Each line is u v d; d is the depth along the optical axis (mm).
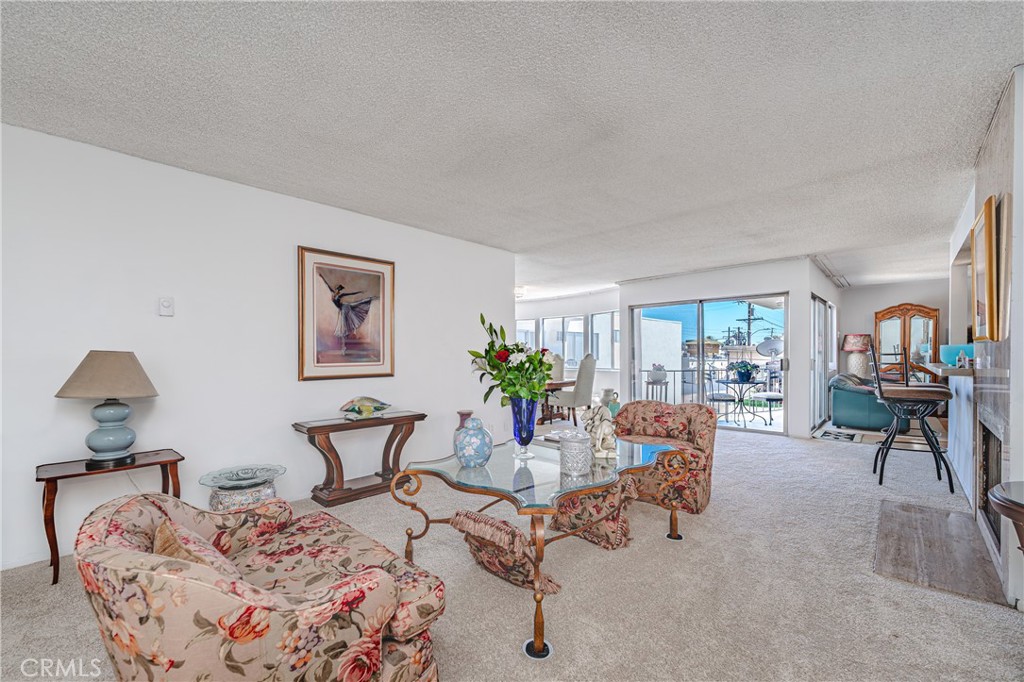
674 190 3355
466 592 2129
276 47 1778
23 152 2439
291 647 1086
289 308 3498
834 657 1654
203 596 980
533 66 1903
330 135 2520
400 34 1701
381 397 4113
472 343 4953
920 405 3924
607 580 2223
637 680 1545
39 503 2475
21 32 1675
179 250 2965
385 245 4152
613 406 4188
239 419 3221
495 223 4250
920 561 2391
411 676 1351
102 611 1000
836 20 1620
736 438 5820
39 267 2482
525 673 1584
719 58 1847
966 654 1669
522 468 2535
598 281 7637
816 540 2674
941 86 2049
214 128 2445
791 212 3895
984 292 2412
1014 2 1522
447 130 2461
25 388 2439
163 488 2652
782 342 6020
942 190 3344
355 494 3475
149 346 2838
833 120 2350
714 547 2588
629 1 1527
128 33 1688
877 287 8273
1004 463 2199
